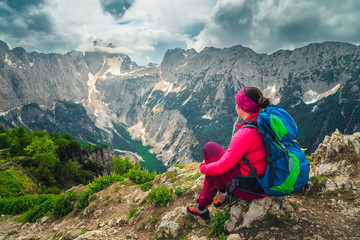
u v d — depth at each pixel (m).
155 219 5.70
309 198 4.05
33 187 29.98
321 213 3.56
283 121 2.75
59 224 9.06
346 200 3.71
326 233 3.10
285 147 2.71
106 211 8.13
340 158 4.75
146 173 10.49
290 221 3.42
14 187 25.11
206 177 3.64
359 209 3.42
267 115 2.75
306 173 2.76
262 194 2.98
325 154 5.12
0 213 14.35
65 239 6.86
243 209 3.69
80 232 6.93
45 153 59.94
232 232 3.60
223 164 2.74
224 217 3.91
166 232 4.73
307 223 3.35
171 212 5.12
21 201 15.18
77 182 64.69
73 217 9.20
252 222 3.50
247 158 2.84
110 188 9.60
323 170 4.71
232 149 2.72
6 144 69.44
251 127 2.77
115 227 6.61
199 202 3.88
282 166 2.66
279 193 2.81
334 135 5.26
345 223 3.22
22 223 12.19
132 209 7.28
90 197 9.36
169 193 6.17
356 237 2.89
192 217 4.74
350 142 4.90
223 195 3.55
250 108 2.87
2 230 11.83
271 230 3.32
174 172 9.12
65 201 10.39
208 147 3.33
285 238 3.14
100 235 6.07
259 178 2.83
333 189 4.04
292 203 3.78
